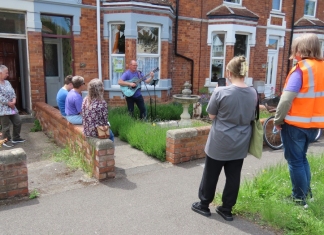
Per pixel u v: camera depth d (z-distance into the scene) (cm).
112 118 714
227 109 296
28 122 819
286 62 1366
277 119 340
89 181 429
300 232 297
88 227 312
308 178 355
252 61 1197
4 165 357
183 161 515
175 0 1029
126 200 372
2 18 770
